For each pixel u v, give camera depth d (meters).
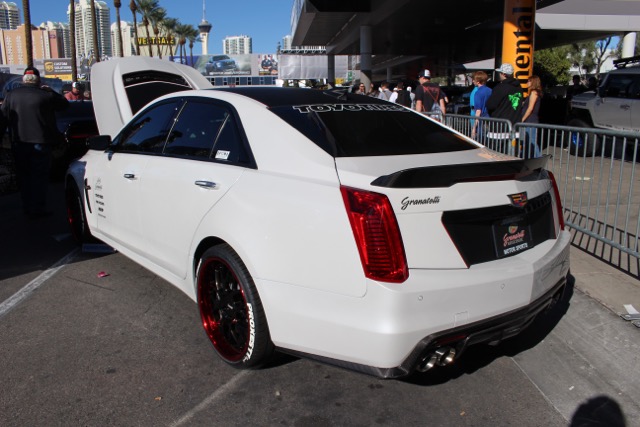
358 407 3.05
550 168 6.04
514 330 2.96
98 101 8.05
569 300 4.18
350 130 3.32
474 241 2.83
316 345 2.80
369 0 22.75
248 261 3.00
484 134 8.05
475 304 2.72
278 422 2.91
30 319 4.15
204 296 3.52
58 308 4.35
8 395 3.14
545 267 3.02
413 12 24.09
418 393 3.18
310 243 2.76
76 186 5.70
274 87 4.12
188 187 3.57
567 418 2.95
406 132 3.54
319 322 2.76
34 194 7.25
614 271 4.67
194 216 3.50
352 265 2.63
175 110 4.18
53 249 5.93
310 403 3.08
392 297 2.54
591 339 3.67
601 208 6.07
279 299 2.89
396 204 2.61
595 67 44.78
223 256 3.21
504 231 2.97
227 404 3.07
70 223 6.02
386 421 2.92
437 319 2.63
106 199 4.80
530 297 2.93
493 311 2.79
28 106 6.98
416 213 2.64
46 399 3.10
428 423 2.91
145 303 4.43
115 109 7.63
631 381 3.23
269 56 81.38
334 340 2.73
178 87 8.16
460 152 3.42
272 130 3.27
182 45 68.50
